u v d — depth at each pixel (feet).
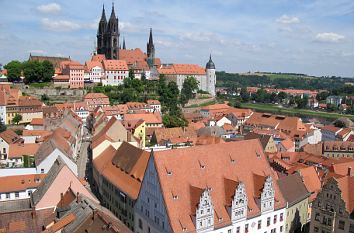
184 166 266.77
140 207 286.25
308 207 345.51
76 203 225.76
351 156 607.78
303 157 480.64
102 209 226.99
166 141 588.09
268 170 309.83
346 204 285.64
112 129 495.41
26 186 340.80
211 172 277.03
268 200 291.58
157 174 255.29
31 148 452.35
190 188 259.80
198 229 249.55
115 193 338.34
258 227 288.30
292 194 323.57
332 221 291.58
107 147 421.59
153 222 266.98
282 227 310.24
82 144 634.84
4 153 483.92
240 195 269.85
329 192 293.84
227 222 265.13
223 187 276.41
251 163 303.27
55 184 259.60
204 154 280.51
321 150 610.65
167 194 250.98
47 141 429.79
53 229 201.36
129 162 338.13
